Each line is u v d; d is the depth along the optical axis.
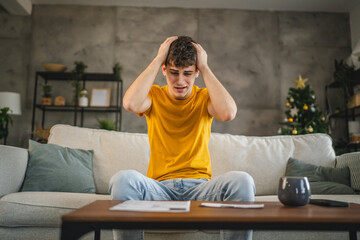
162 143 1.37
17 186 1.66
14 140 4.88
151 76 1.35
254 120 5.06
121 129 4.97
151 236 1.40
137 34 5.19
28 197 1.45
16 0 4.66
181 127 1.39
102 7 5.23
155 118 1.42
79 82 4.73
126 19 5.21
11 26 5.12
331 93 5.16
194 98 1.45
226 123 5.02
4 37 5.10
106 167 1.93
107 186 1.90
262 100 5.11
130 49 5.15
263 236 1.42
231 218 0.64
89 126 5.00
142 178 1.06
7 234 1.41
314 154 2.04
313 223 0.65
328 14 5.37
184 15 5.27
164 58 1.37
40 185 1.69
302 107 4.25
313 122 4.16
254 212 0.71
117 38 5.17
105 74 4.75
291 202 0.83
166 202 0.85
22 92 5.01
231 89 5.12
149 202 0.84
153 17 5.24
